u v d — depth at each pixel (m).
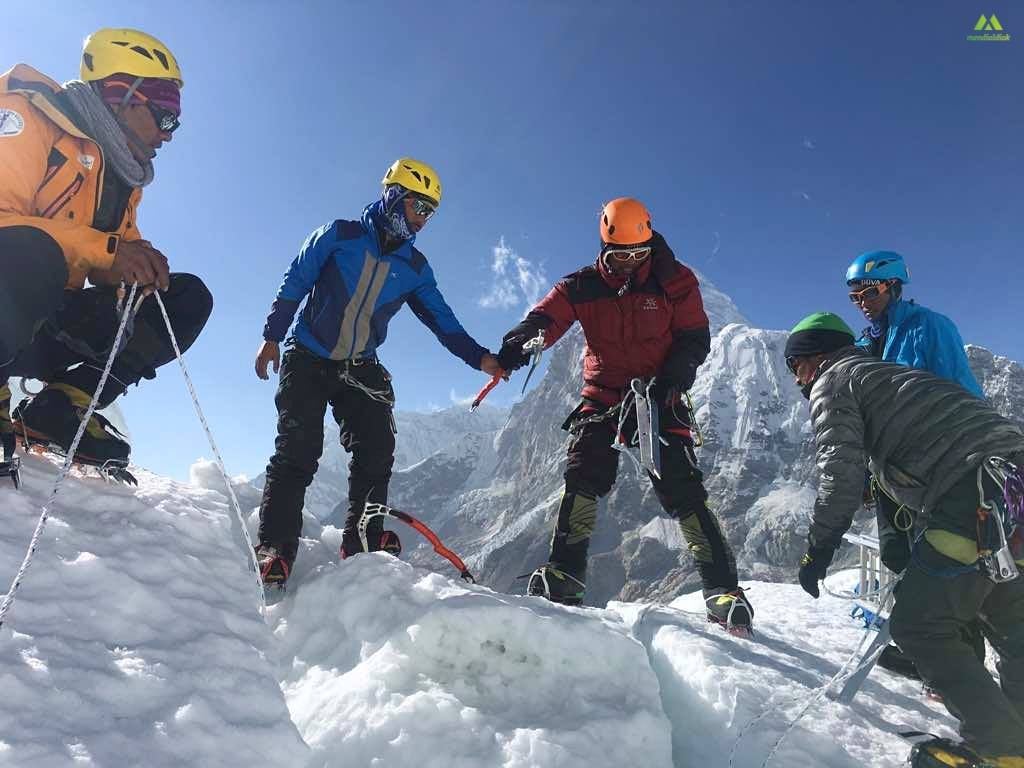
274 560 3.22
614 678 2.56
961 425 2.58
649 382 4.06
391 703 2.27
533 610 2.79
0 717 1.34
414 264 3.87
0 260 2.22
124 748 1.42
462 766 2.05
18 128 2.33
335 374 3.69
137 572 2.11
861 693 3.03
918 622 2.49
